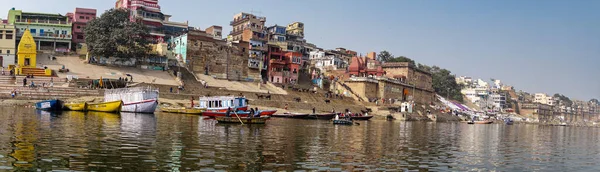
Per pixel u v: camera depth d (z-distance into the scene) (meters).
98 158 19.95
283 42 119.44
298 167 20.48
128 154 21.36
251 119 44.94
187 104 68.75
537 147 38.28
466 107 148.88
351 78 109.44
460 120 116.75
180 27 112.62
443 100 144.25
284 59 107.25
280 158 22.67
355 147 29.31
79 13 94.81
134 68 85.38
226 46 97.69
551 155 32.06
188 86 79.88
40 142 23.52
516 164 26.09
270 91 92.31
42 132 27.88
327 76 119.00
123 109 55.50
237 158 21.89
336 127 49.38
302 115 67.00
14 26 78.94
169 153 22.27
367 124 62.75
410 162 24.16
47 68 72.50
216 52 96.12
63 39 89.25
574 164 27.73
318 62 133.88
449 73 161.12
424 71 135.38
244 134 33.50
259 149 25.41
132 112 54.81
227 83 91.50
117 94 57.59
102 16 83.88
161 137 28.58
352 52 155.12
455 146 34.53
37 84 65.25
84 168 17.78
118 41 81.75
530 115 191.88
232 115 49.78
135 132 30.80
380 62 140.00
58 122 35.28
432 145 34.12
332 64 129.75
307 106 83.62
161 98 69.62
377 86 110.19
